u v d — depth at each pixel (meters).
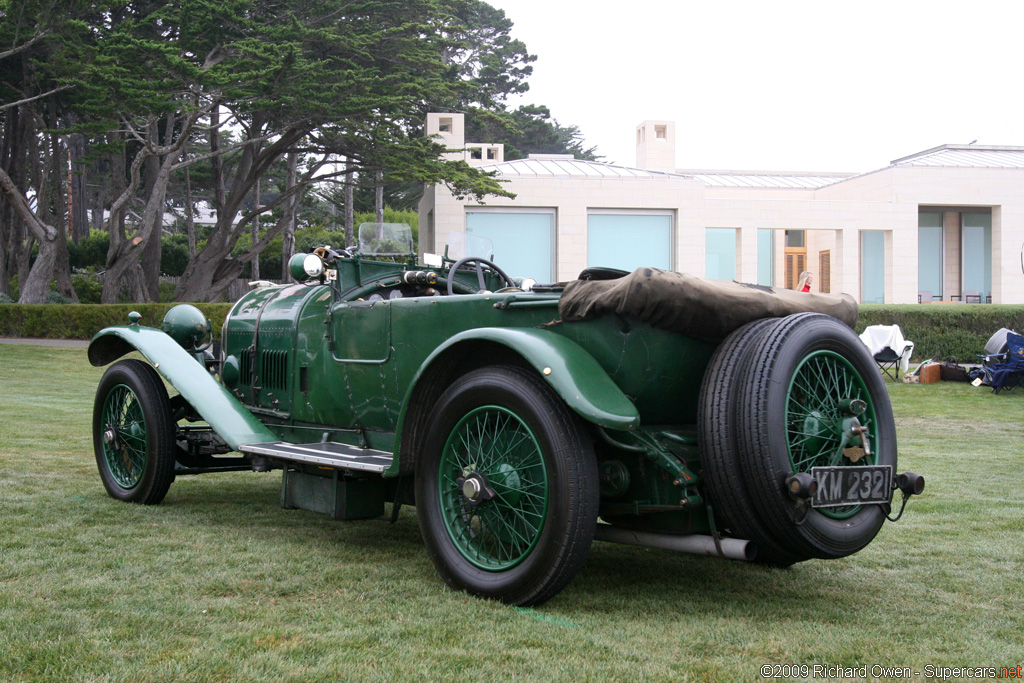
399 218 40.84
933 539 4.24
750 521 2.86
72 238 38.09
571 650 2.58
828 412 3.10
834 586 3.42
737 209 21.83
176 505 4.91
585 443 2.92
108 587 3.14
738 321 3.05
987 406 11.79
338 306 4.25
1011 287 23.94
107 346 5.29
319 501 3.85
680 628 2.83
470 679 2.34
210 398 4.50
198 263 24.03
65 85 20.33
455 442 3.26
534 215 21.11
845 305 3.46
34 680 2.29
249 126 24.33
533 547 2.96
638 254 21.44
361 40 20.30
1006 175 23.78
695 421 3.33
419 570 3.52
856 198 25.47
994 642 2.73
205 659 2.44
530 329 3.22
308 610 2.94
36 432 7.73
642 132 27.61
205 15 18.86
